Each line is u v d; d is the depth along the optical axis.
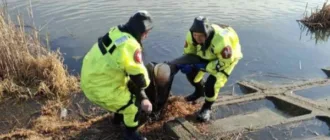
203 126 4.28
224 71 4.21
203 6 10.48
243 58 6.98
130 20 3.46
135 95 3.68
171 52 7.03
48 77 5.49
